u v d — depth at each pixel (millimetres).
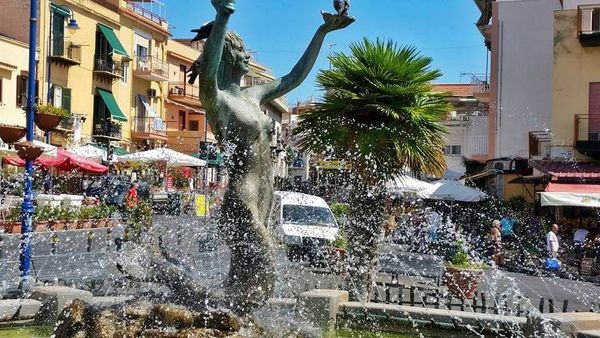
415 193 24859
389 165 11250
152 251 6828
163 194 29641
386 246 18719
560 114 28141
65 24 39875
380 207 11188
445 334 7617
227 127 6262
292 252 14664
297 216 16500
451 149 43719
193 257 10273
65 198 25094
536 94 32594
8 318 7434
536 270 19266
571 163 27406
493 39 33625
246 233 6172
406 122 11055
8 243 16984
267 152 6465
